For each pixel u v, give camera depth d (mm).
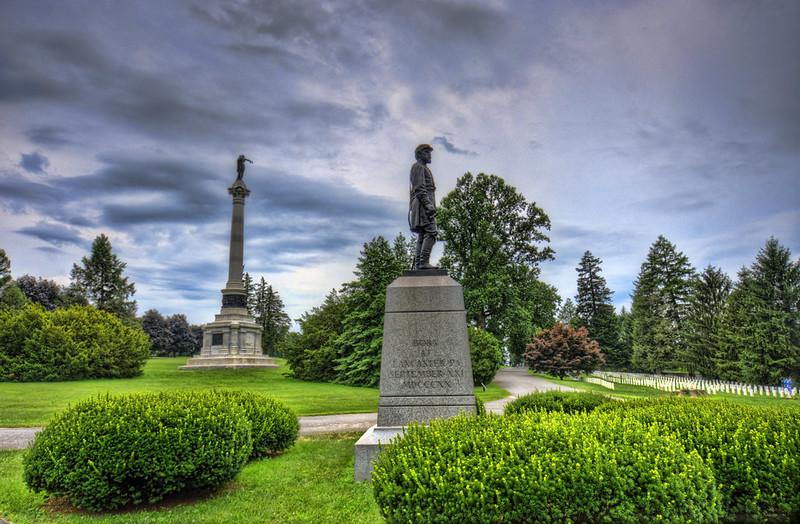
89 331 36094
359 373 35344
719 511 4906
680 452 5164
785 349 35500
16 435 14008
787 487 5188
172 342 83688
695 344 50531
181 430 7582
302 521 6801
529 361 42938
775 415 6781
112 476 7105
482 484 4582
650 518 4531
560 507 4539
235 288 48594
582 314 74562
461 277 46188
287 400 24203
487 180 47219
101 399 8648
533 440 5305
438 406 9617
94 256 65750
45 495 7434
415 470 4902
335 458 10586
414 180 11242
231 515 7035
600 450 4957
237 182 50375
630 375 50000
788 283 37250
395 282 10383
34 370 32750
